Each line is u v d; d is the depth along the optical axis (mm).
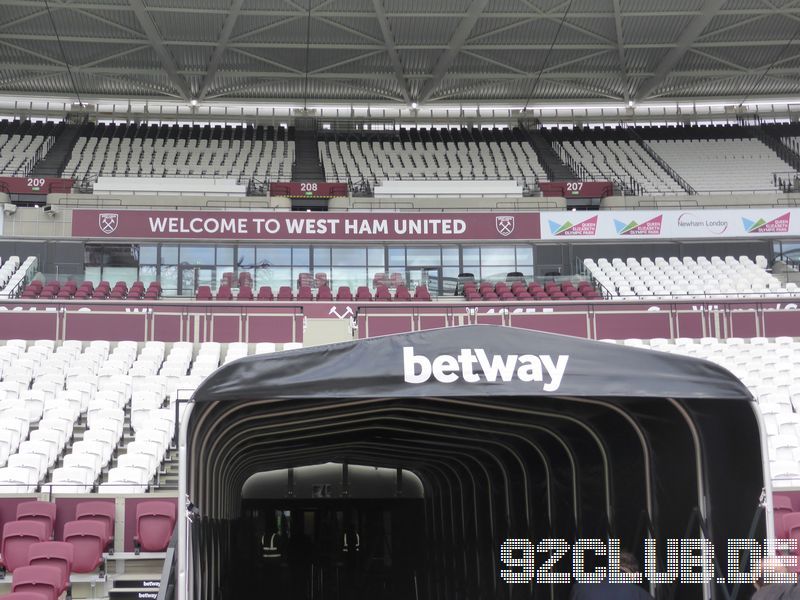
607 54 39812
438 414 8375
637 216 32062
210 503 9492
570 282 29422
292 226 30641
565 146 44781
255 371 5754
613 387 5898
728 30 37250
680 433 6922
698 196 37406
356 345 5875
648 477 7484
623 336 23031
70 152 41531
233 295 27922
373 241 30922
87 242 30516
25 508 11672
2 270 28594
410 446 11352
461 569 13789
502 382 5879
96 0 33438
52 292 27094
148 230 30312
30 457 13773
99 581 11195
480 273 31625
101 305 22359
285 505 16891
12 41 37594
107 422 15742
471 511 13266
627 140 45844
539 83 42969
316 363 5809
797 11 35000
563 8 34938
